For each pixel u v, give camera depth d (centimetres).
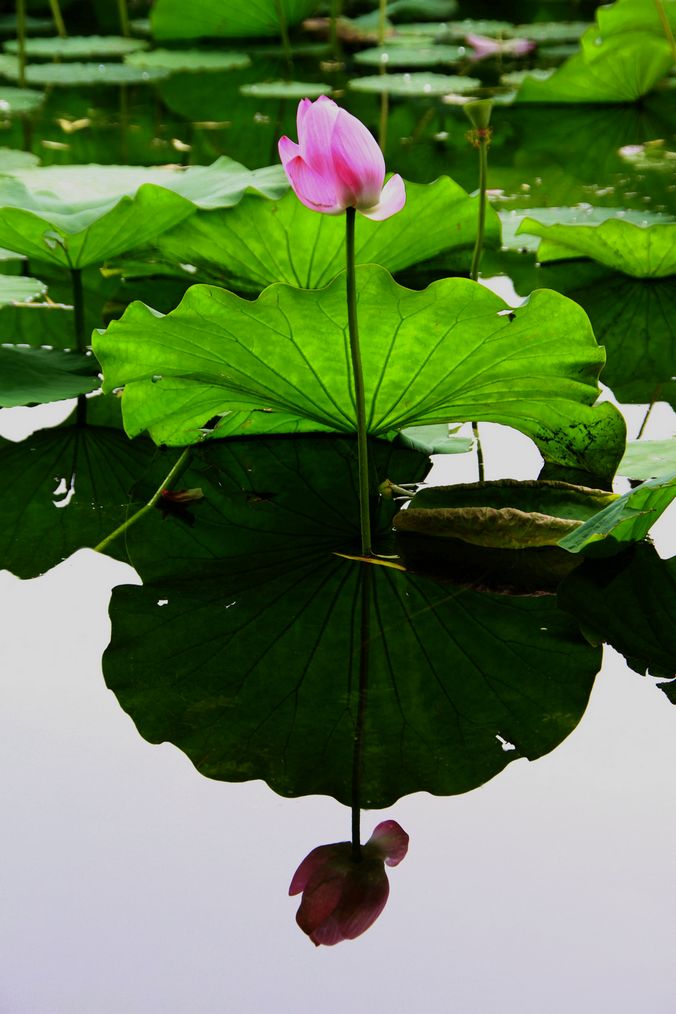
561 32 1030
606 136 712
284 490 431
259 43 1028
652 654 398
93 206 467
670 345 471
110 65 905
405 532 420
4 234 452
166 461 439
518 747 386
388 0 1197
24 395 443
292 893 372
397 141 689
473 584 410
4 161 584
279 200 452
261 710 391
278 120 748
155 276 507
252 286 470
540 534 415
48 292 495
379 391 423
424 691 393
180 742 387
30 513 424
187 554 416
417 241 466
